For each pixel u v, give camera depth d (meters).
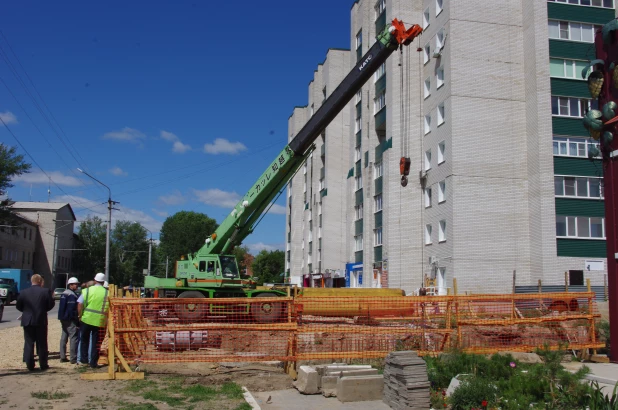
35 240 74.81
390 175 32.72
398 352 8.05
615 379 9.29
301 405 8.15
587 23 29.59
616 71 11.54
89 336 10.96
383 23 35.72
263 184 20.31
